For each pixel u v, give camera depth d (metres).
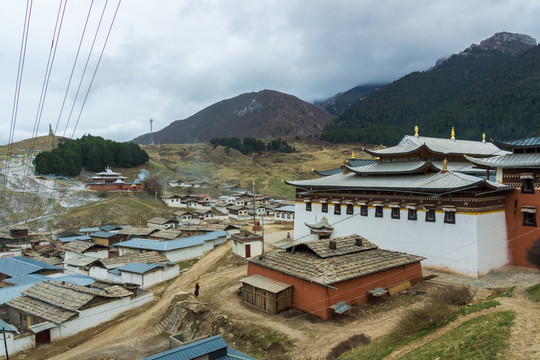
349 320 28.59
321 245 35.56
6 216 101.88
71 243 71.88
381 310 30.02
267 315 31.41
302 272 31.72
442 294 27.89
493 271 38.62
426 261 41.81
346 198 52.25
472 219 37.53
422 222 42.38
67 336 36.44
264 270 35.94
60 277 50.56
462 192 38.56
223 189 174.75
